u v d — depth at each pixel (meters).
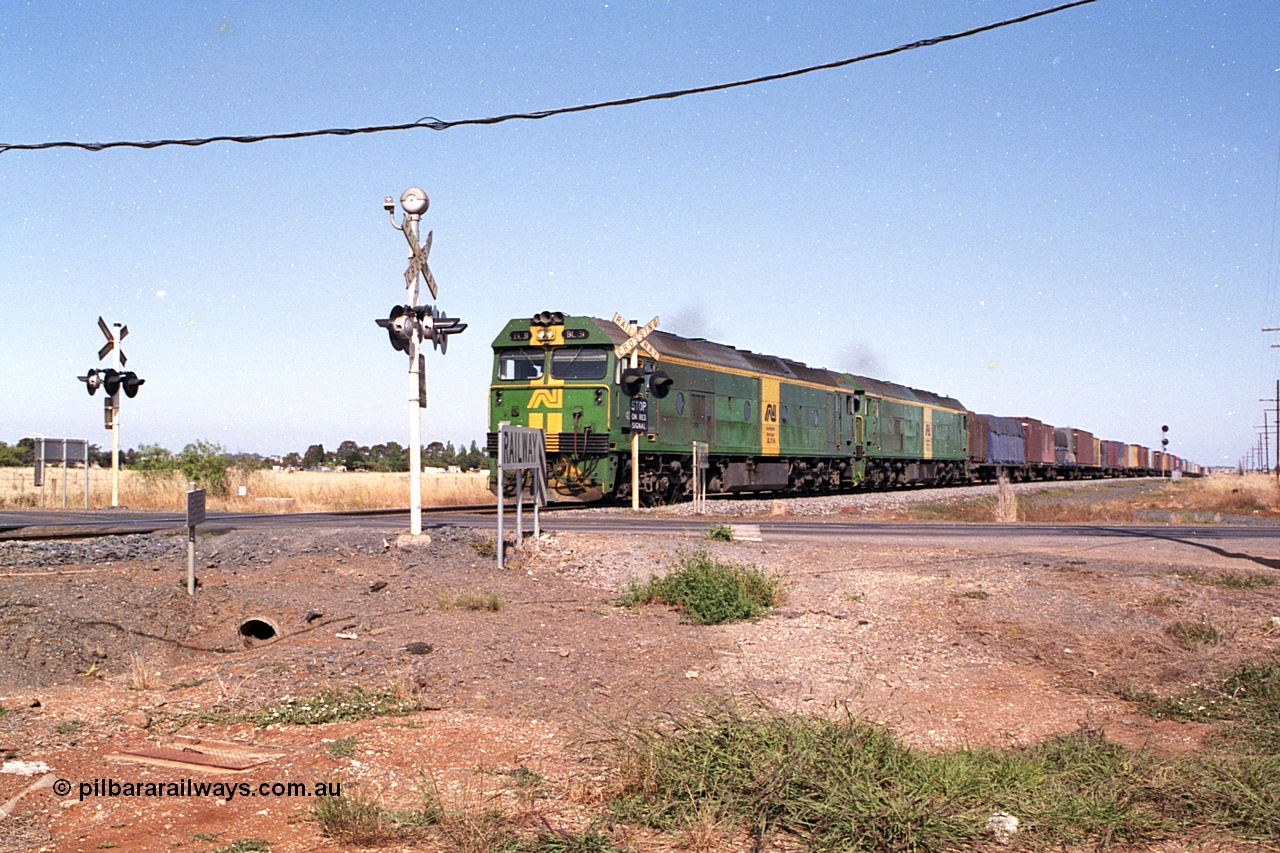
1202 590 12.04
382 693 7.56
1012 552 15.03
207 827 5.04
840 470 38.84
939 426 48.47
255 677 7.86
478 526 17.91
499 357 25.20
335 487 34.56
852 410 39.12
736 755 5.80
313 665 8.11
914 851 4.96
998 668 9.09
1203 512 29.95
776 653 9.29
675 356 26.39
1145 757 6.27
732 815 5.27
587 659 8.70
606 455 23.78
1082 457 73.81
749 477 31.30
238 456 36.41
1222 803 5.62
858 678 8.55
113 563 13.08
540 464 15.42
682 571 11.95
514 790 5.59
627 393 23.47
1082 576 12.78
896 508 29.28
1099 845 5.14
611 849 4.84
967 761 5.98
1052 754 6.38
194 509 10.73
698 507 24.66
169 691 7.68
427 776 5.83
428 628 9.60
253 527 17.20
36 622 9.01
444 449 93.12
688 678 8.21
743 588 11.36
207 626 9.88
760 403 31.58
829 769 5.59
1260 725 7.30
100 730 6.66
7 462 67.50
